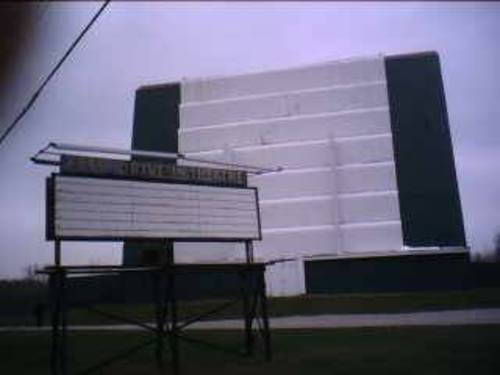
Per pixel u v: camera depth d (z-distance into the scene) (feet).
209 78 189.37
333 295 146.51
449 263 150.61
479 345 54.80
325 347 61.00
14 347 77.46
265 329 54.13
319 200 167.02
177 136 187.32
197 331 86.58
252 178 174.09
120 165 47.75
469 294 128.26
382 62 178.50
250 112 182.19
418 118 171.63
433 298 125.39
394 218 162.91
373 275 153.28
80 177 45.62
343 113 174.81
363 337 67.87
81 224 44.98
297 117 177.58
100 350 68.95
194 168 51.83
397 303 122.83
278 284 158.61
